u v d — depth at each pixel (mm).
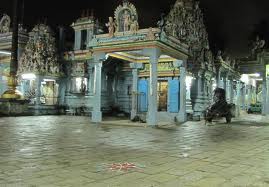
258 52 37438
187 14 28062
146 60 24016
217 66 31156
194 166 7695
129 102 30422
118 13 20094
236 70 36906
